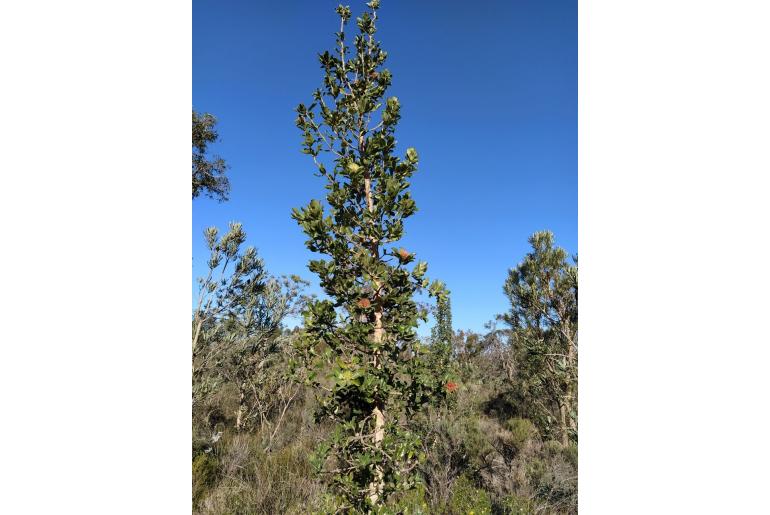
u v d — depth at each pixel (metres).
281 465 5.57
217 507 4.51
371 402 2.30
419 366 2.37
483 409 10.23
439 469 5.09
